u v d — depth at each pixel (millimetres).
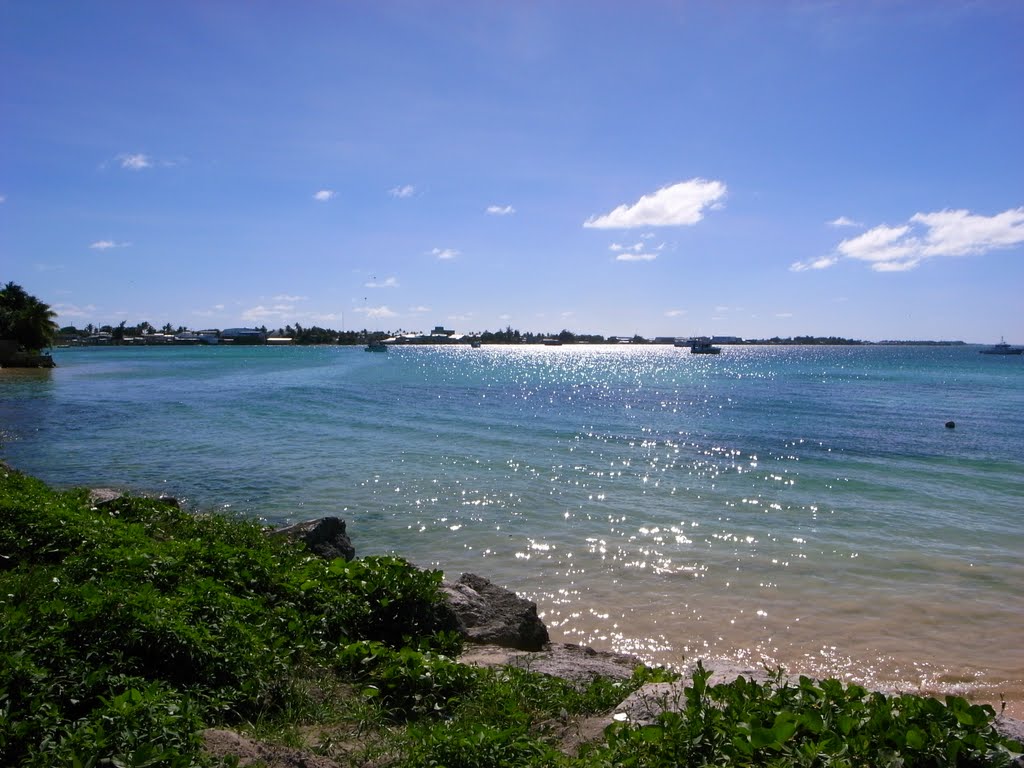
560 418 36344
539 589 11781
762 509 17172
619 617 10625
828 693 4832
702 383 70375
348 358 139500
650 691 5695
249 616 6777
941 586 11859
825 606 11016
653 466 22766
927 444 28000
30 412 36906
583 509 17047
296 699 5523
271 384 59594
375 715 5426
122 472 20938
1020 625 10266
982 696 8266
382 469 21672
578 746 4801
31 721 4145
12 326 86250
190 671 5359
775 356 196375
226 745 4285
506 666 6559
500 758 4492
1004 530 15273
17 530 8938
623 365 126125
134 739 4027
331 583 8109
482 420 34938
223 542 10461
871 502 17938
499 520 15992
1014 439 29391
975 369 107812
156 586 7008
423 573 8398
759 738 4062
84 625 5363
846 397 52062
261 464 22328
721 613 10766
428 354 191000
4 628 5137
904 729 4145
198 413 36844
